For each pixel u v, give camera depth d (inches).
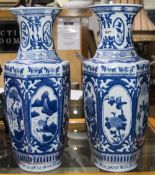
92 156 29.3
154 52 46.6
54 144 26.8
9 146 31.4
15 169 27.7
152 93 41.8
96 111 26.1
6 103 27.2
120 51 25.9
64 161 29.0
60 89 26.0
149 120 36.3
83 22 47.0
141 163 28.4
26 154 26.7
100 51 26.6
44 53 26.2
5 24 44.5
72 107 37.3
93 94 26.0
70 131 34.5
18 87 25.6
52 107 25.9
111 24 26.0
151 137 32.4
